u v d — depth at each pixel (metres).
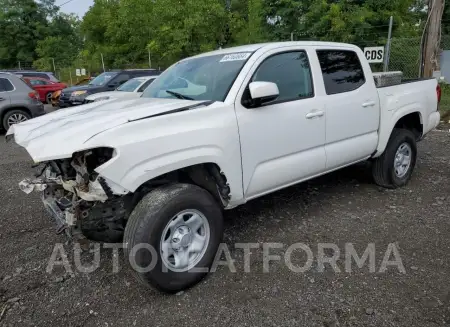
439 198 4.68
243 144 3.28
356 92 4.33
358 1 17.36
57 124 3.11
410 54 13.50
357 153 4.44
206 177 3.20
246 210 4.45
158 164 2.76
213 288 3.01
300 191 5.03
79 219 2.85
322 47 4.14
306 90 3.89
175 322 2.64
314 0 16.89
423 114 5.21
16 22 54.00
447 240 3.64
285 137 3.61
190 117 2.98
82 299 2.93
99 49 37.19
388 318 2.60
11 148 8.59
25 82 10.78
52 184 3.07
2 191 5.38
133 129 2.69
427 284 2.96
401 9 17.83
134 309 2.79
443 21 22.69
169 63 26.75
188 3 25.42
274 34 18.30
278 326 2.57
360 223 4.05
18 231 4.07
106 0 39.47
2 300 2.92
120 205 2.97
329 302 2.79
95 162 2.78
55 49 47.84
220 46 26.39
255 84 3.16
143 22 31.28
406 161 5.11
